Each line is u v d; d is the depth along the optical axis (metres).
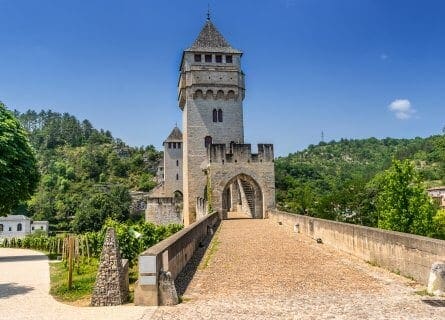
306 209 72.00
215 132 54.69
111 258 11.31
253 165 48.22
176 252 14.32
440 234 49.62
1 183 29.92
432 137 174.75
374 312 9.16
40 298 13.20
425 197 46.69
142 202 130.38
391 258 14.05
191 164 54.06
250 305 10.14
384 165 149.88
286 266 15.60
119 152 196.75
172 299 10.56
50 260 27.77
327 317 8.88
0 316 10.33
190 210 53.44
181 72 57.66
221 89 54.84
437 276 10.81
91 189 145.12
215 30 57.00
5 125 31.80
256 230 31.20
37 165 35.62
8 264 25.05
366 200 63.94
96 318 9.44
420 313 8.98
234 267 15.71
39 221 110.62
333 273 14.06
